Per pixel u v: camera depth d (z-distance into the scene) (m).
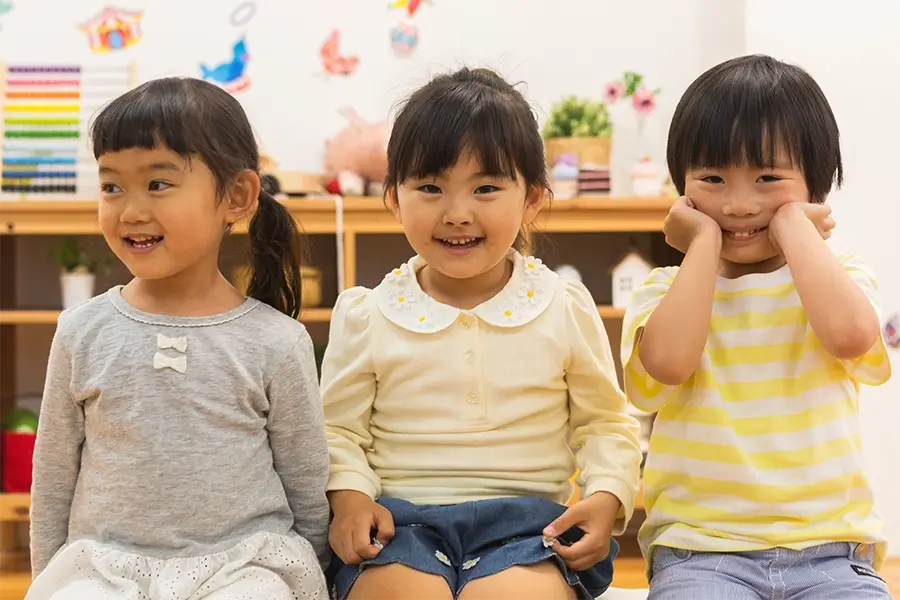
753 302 1.03
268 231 1.12
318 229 2.04
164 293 1.00
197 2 2.33
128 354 0.95
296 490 1.02
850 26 2.14
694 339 0.96
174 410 0.94
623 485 1.06
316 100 2.35
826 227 1.00
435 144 1.02
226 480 0.95
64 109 2.27
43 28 2.32
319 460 1.02
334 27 2.35
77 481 0.98
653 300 1.05
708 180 1.01
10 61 2.32
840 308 0.93
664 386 1.01
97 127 0.95
